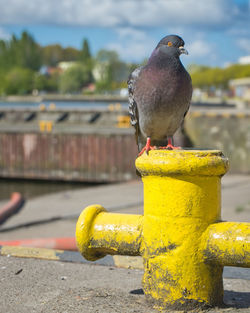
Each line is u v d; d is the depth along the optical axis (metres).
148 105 3.83
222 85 121.88
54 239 6.34
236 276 4.11
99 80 146.75
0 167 26.28
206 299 3.14
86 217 3.42
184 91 3.81
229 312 3.11
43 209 11.94
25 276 3.96
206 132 19.67
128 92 4.21
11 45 187.12
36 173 25.66
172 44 3.80
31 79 165.38
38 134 25.52
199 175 3.04
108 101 103.06
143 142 4.35
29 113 34.69
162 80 3.75
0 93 157.25
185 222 3.07
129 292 3.56
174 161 3.00
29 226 9.84
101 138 24.17
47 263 4.36
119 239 3.33
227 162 3.16
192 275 3.09
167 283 3.12
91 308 3.16
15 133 25.94
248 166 19.25
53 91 171.62
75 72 159.12
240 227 3.03
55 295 3.47
